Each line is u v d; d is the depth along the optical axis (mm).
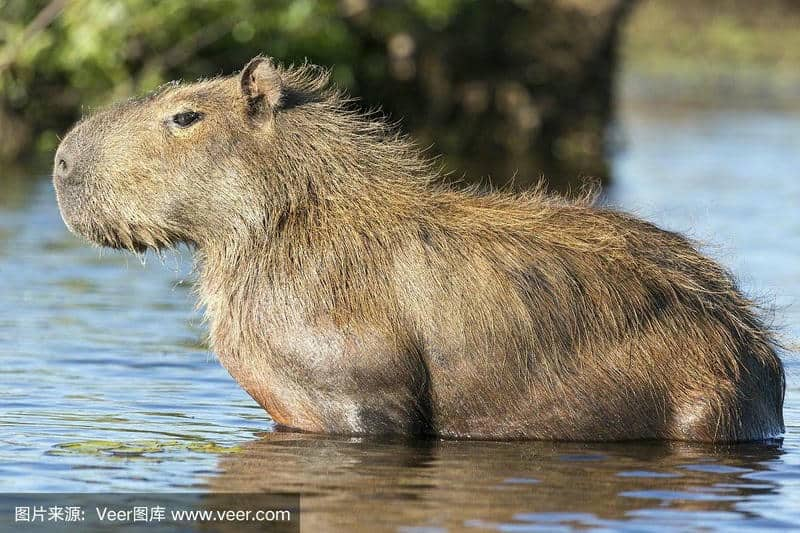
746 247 46156
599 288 22906
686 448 22547
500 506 19031
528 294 22750
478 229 23312
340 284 22906
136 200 24094
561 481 20359
